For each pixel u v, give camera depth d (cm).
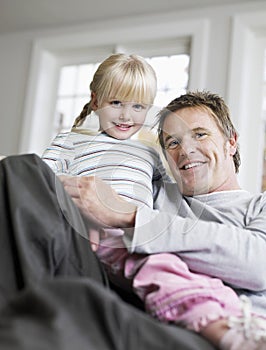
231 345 71
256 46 281
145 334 63
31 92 323
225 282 98
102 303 61
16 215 80
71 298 60
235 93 271
